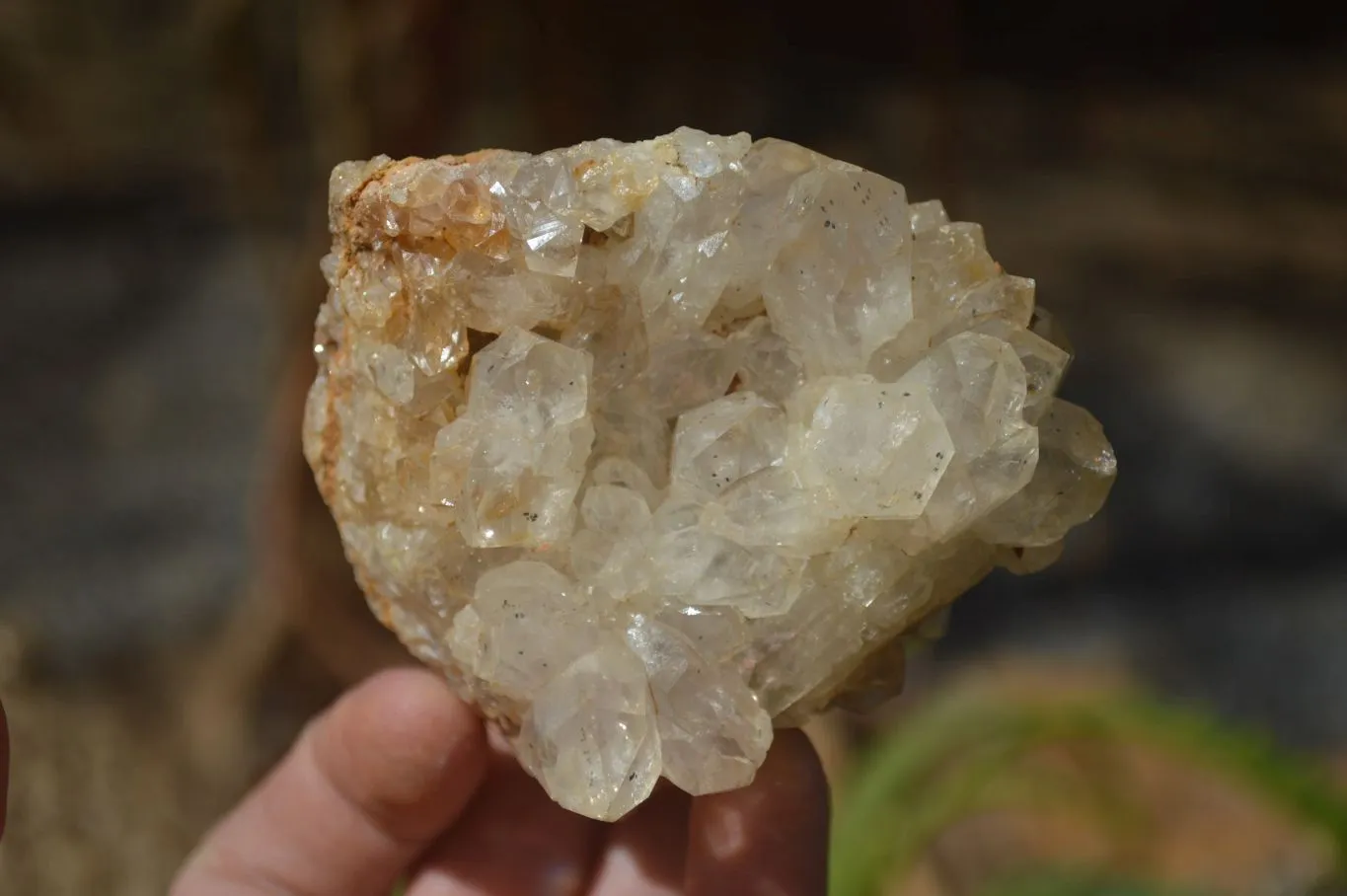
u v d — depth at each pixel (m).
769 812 0.27
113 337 0.68
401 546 0.25
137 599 0.57
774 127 0.64
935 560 0.25
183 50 0.67
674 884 0.28
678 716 0.24
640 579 0.24
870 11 0.66
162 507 0.60
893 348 0.24
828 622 0.24
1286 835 0.43
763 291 0.24
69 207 0.72
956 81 0.69
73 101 0.70
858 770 0.42
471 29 0.45
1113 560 0.60
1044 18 0.77
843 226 0.24
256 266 0.67
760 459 0.24
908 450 0.23
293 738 0.50
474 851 0.28
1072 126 0.76
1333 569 0.59
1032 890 0.40
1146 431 0.65
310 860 0.28
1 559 0.59
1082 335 0.68
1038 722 0.38
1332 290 0.69
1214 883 0.41
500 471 0.24
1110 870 0.41
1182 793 0.46
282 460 0.46
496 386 0.24
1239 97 0.78
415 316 0.24
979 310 0.25
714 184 0.24
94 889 0.42
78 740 0.47
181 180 0.71
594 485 0.24
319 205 0.51
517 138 0.50
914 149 0.66
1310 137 0.76
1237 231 0.72
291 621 0.48
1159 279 0.70
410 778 0.27
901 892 0.43
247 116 0.59
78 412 0.65
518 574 0.24
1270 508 0.61
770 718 0.25
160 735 0.50
